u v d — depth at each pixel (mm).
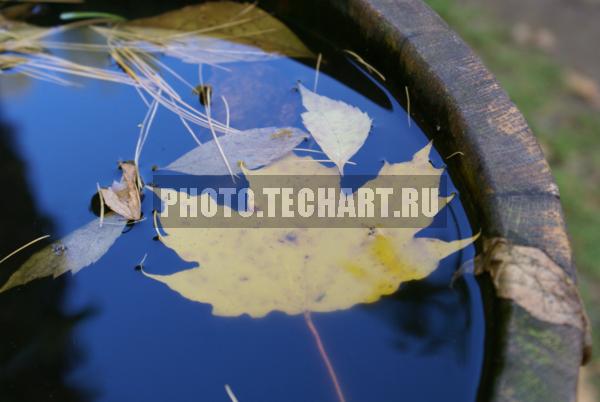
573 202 1178
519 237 629
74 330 640
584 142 1293
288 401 618
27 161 715
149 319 643
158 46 801
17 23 829
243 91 754
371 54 755
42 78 779
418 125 719
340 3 763
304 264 653
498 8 1692
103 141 727
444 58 705
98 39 816
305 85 758
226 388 622
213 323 641
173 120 737
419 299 642
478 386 614
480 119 672
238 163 700
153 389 623
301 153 707
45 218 684
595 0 1752
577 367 595
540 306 610
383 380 622
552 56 1522
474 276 645
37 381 626
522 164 652
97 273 659
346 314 640
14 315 647
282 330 638
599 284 1081
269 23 811
